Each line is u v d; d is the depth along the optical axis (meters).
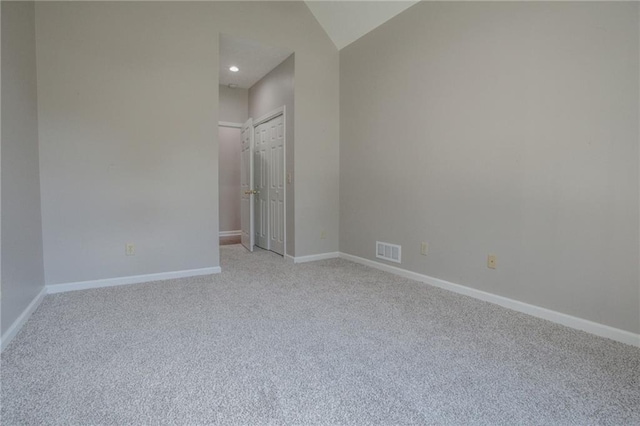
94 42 2.91
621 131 1.93
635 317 1.92
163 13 3.17
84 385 1.53
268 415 1.34
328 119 4.17
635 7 1.86
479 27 2.62
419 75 3.15
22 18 2.39
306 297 2.78
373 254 3.79
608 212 2.00
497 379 1.59
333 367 1.70
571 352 1.85
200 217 3.44
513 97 2.43
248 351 1.86
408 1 3.18
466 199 2.78
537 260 2.34
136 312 2.42
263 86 4.82
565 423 1.30
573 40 2.10
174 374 1.63
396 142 3.43
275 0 3.74
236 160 6.10
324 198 4.21
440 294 2.85
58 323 2.22
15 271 2.09
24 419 1.30
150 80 3.14
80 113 2.89
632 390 1.50
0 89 1.94
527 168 2.37
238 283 3.18
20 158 2.27
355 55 3.93
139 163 3.14
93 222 2.99
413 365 1.72
